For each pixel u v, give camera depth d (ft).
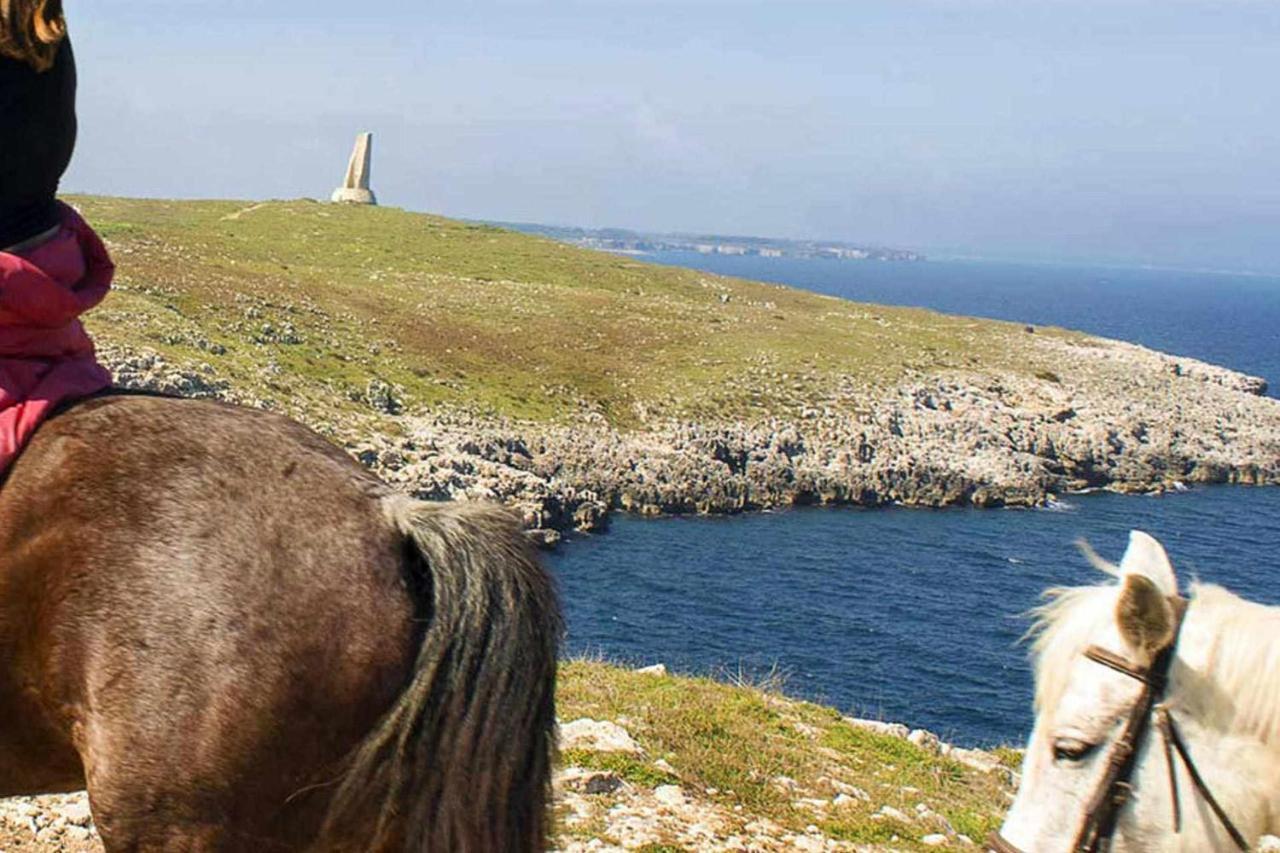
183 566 13.91
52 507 14.25
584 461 199.41
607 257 417.28
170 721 13.61
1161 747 14.88
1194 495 244.22
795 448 224.12
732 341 277.23
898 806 37.19
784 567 172.35
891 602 157.89
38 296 14.87
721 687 47.29
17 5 14.30
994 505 222.89
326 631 13.71
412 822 13.69
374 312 245.86
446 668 13.87
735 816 33.01
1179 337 655.35
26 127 15.01
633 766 34.42
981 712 118.62
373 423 184.03
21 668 14.35
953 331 348.38
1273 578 173.17
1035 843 15.15
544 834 14.15
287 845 13.78
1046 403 271.49
